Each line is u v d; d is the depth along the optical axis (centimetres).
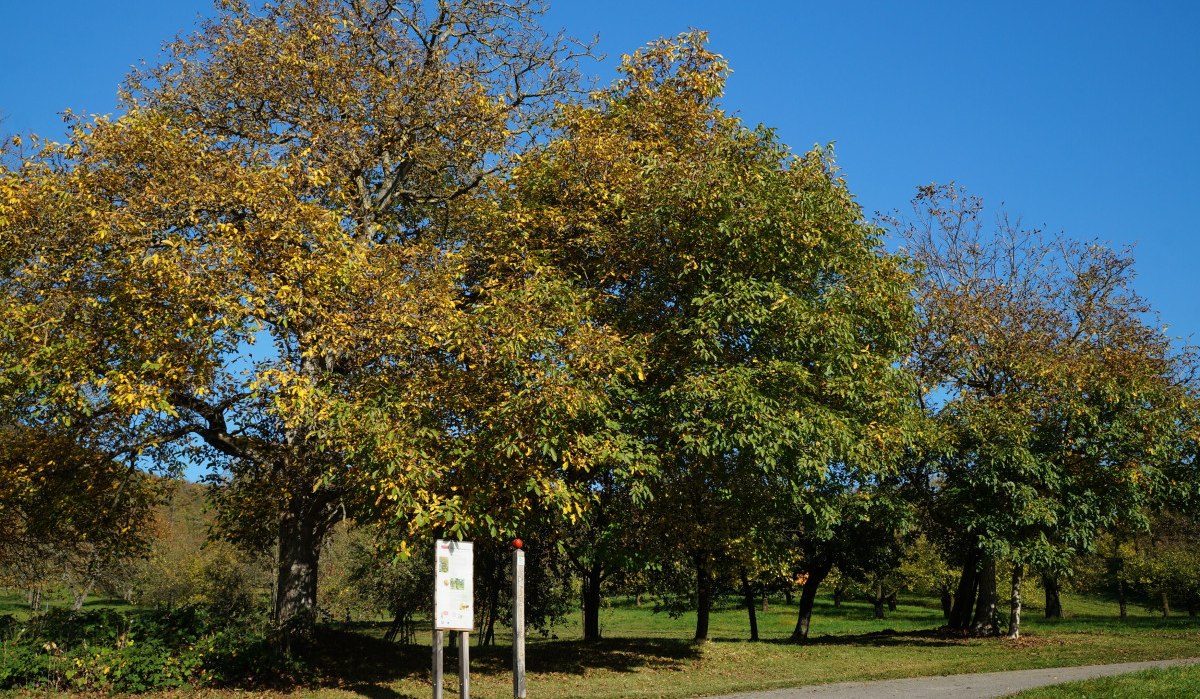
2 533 1973
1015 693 1230
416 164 1955
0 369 1351
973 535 2555
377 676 1623
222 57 1812
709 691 1444
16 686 1308
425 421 1395
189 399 1512
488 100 1911
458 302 1606
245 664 1484
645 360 1552
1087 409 2283
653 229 1619
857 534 2912
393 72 1905
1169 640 2348
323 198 1714
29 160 1524
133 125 1515
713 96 1864
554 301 1500
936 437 2302
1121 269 2686
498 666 1839
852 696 1311
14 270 1444
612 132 1770
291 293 1394
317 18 1847
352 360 1487
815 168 1750
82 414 1485
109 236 1386
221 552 4116
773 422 1485
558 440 1386
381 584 2759
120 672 1344
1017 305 2658
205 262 1352
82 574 2486
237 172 1477
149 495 1916
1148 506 2553
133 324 1338
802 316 1555
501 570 2444
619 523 1778
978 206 2859
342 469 1428
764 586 3161
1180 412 2378
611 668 1847
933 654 2147
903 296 1809
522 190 1783
